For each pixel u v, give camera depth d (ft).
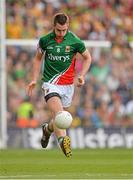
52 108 93.35
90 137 206.80
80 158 147.54
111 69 232.94
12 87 223.92
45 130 100.53
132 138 209.56
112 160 140.46
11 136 200.23
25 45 225.76
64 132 91.40
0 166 119.85
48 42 94.53
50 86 95.09
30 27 235.40
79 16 242.78
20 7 236.84
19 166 120.57
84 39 239.50
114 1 247.50
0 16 195.42
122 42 236.43
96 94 228.02
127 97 231.09
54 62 95.04
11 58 226.58
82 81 93.25
